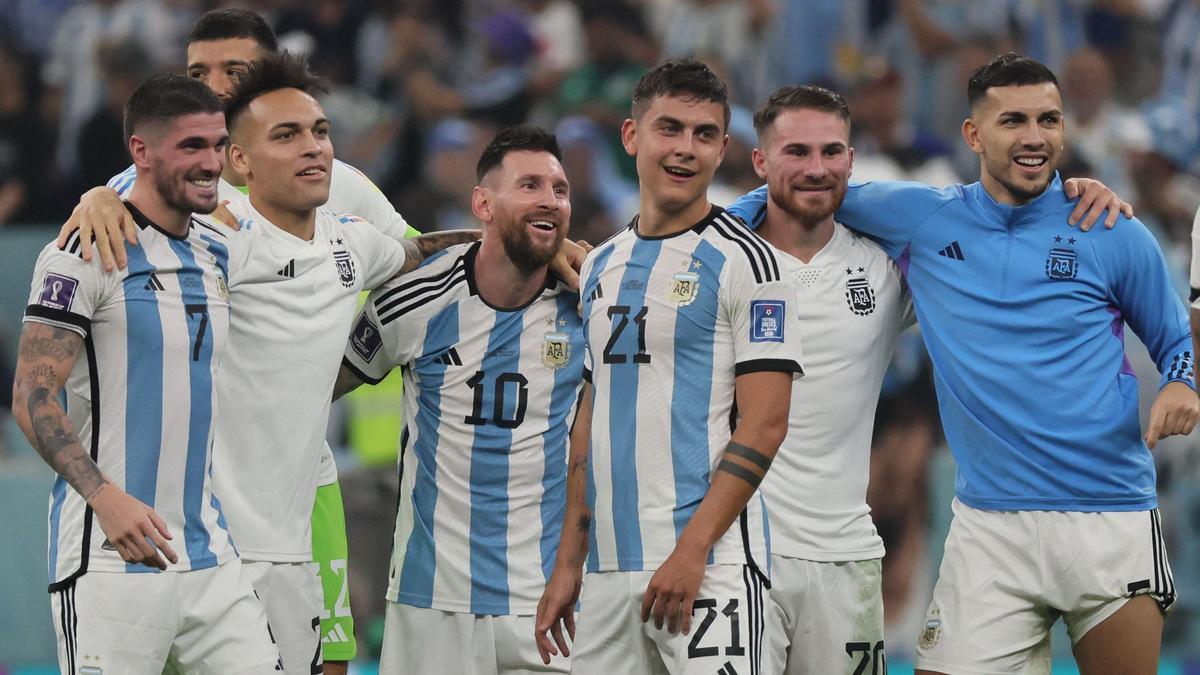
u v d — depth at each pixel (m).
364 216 23.64
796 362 18.44
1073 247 20.89
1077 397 20.64
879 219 21.59
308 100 20.53
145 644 18.59
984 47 44.88
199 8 46.06
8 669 33.47
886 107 41.00
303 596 20.80
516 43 46.41
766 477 21.16
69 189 43.66
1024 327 20.78
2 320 38.59
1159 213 42.34
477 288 21.16
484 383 21.19
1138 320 21.25
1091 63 43.19
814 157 20.84
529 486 21.36
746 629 18.31
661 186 18.69
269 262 20.25
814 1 45.44
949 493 34.75
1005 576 20.92
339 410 34.78
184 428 18.91
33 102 44.72
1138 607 20.83
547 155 20.73
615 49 44.56
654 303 18.69
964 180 42.72
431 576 21.44
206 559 19.06
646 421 18.69
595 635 19.08
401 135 44.47
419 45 45.56
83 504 18.64
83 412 18.64
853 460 21.44
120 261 18.41
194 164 18.64
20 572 33.72
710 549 18.30
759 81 45.78
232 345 20.27
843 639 21.38
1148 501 20.95
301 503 20.77
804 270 21.33
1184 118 43.72
